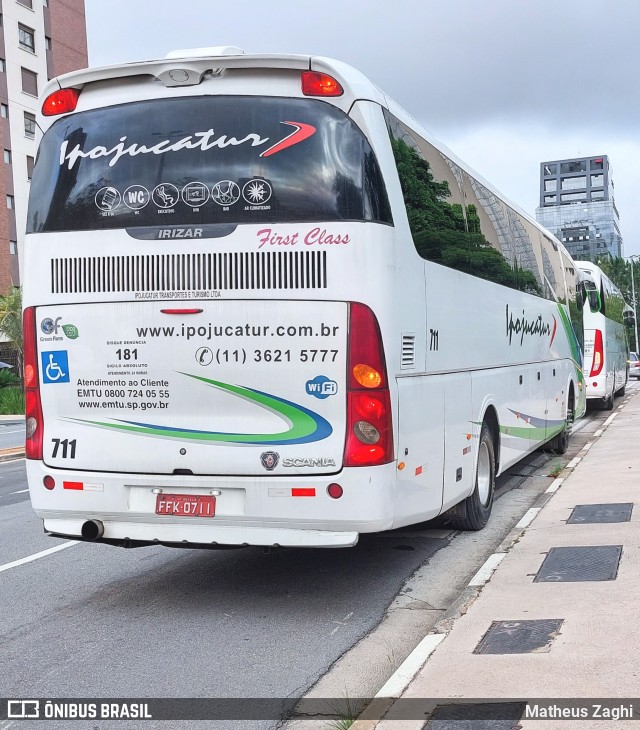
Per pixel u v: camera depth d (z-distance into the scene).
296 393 5.77
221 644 5.66
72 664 5.39
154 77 6.10
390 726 3.98
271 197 5.82
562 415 14.12
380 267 5.80
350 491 5.70
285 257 5.77
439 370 7.04
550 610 5.55
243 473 5.86
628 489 9.88
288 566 7.72
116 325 6.08
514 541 7.73
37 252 6.30
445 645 5.06
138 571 7.73
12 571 7.91
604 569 6.44
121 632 6.00
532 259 11.61
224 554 8.29
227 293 5.85
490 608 5.72
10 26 52.09
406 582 7.09
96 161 6.18
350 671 5.12
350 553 8.12
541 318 12.14
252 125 5.90
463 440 7.76
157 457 6.03
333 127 5.83
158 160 6.02
